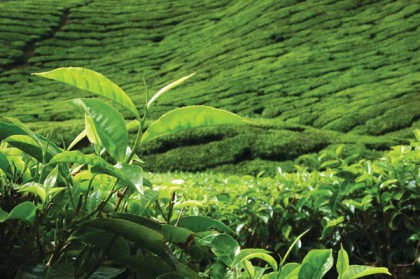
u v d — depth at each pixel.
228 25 41.06
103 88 1.72
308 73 29.30
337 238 4.00
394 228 3.88
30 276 1.51
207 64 35.19
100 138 1.71
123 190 1.95
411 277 3.91
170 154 17.53
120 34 44.00
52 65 39.31
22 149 1.75
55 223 1.78
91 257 1.65
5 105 28.69
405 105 20.91
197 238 2.05
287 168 16.22
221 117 1.74
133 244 1.85
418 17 34.09
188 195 4.18
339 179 4.28
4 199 1.76
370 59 29.84
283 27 36.91
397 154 4.17
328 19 36.59
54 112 25.97
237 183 5.40
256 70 31.27
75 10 47.28
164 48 40.94
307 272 1.67
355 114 21.39
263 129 18.41
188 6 47.59
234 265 1.88
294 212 4.14
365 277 4.01
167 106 26.70
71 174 1.93
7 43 41.09
